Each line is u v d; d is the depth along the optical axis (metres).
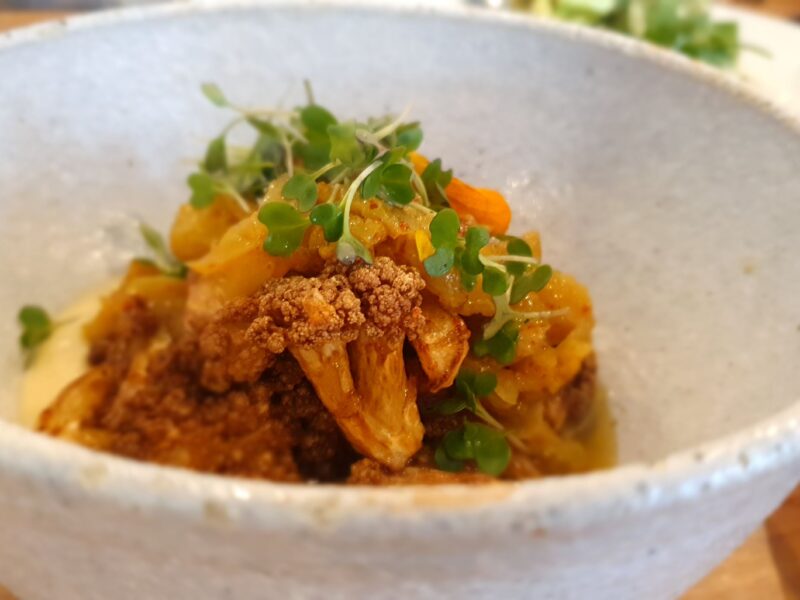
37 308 0.18
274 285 0.13
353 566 0.08
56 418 0.15
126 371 0.16
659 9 0.35
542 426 0.15
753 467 0.08
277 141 0.17
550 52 0.18
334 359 0.12
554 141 0.18
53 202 0.18
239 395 0.14
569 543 0.08
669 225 0.17
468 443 0.14
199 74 0.19
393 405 0.13
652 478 0.08
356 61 0.20
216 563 0.08
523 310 0.14
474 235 0.13
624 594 0.10
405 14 0.19
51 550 0.09
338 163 0.14
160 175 0.20
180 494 0.07
